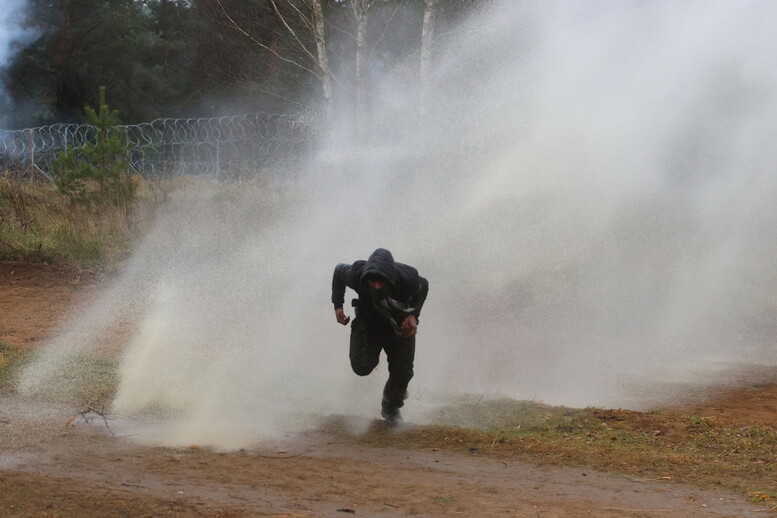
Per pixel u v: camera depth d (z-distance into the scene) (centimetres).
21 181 4238
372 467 1396
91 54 8988
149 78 9344
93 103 8694
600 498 1260
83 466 1315
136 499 1137
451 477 1351
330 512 1131
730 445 1633
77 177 3822
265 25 5391
